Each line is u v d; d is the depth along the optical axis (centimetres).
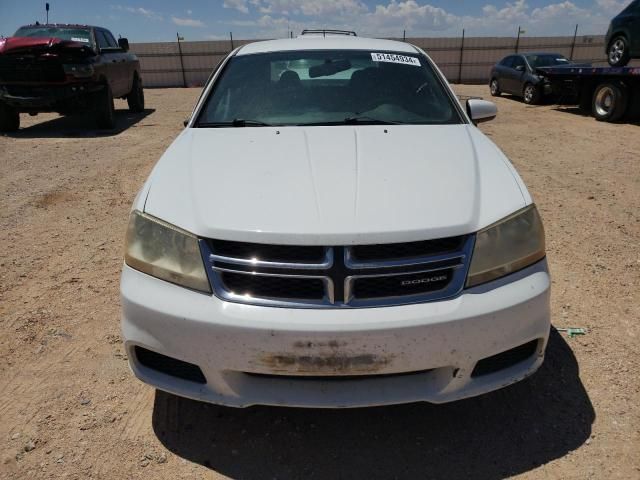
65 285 340
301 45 344
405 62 330
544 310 193
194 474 193
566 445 203
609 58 1080
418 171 216
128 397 233
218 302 180
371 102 297
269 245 181
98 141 847
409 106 296
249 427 216
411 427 215
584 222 446
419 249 183
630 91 1028
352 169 216
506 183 215
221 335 176
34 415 222
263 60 328
